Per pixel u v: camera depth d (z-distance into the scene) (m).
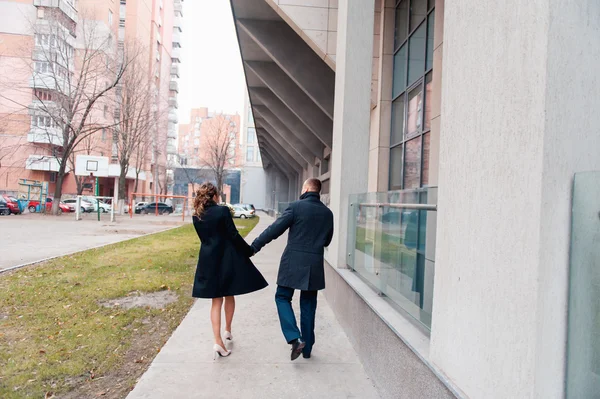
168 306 5.89
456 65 2.18
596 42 1.54
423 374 2.36
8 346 4.21
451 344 2.10
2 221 21.97
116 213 38.44
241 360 3.86
